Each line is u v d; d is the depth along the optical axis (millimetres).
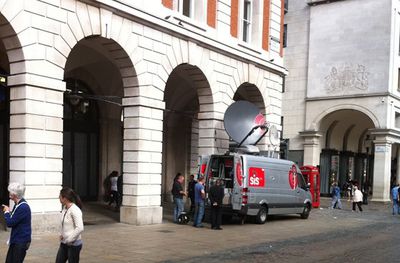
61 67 12836
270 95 22797
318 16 35312
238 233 14320
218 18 19188
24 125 11867
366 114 33094
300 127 35844
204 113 18844
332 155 36594
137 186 15047
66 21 12945
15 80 11969
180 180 16156
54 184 12461
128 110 15391
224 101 19375
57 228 12328
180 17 17141
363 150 41062
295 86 36250
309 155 35125
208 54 18453
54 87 12531
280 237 13836
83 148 20031
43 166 12211
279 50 23750
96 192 20578
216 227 15055
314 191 25859
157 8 16141
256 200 16562
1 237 11039
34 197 11969
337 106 34219
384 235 15023
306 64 35844
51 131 12445
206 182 16641
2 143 17547
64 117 19234
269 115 22766
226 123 18047
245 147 18156
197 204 15336
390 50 32250
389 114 32719
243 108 18359
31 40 12023
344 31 34125
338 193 26344
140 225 14961
